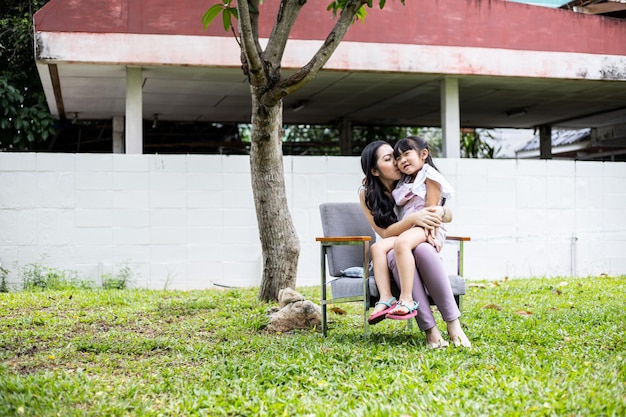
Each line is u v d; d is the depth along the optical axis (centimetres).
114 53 950
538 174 1075
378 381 414
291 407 375
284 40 671
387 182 564
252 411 371
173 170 952
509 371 434
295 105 1425
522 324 612
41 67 989
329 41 650
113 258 938
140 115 1006
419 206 542
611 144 1798
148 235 946
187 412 376
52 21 935
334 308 694
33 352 527
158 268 948
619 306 713
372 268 542
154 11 962
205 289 930
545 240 1077
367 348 508
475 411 355
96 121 1576
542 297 805
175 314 677
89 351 528
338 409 365
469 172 1052
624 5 1130
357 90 1268
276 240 752
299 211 992
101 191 935
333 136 2086
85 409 381
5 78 1252
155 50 961
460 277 557
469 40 1073
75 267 927
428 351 492
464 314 677
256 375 438
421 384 404
